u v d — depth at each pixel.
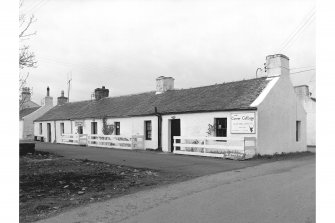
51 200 7.64
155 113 22.53
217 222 5.93
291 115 20.11
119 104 29.72
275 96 18.64
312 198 7.43
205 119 19.36
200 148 19.44
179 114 21.08
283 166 13.45
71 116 33.31
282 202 7.17
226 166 13.66
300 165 13.71
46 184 9.40
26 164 13.93
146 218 6.30
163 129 22.31
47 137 37.34
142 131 24.17
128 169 12.60
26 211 6.78
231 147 16.64
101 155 18.61
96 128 29.59
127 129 25.67
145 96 28.41
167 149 21.88
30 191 8.51
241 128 17.53
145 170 12.45
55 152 20.55
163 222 6.03
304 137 21.50
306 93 28.27
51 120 36.09
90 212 6.75
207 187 9.16
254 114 17.11
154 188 9.13
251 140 16.67
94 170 12.19
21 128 42.00
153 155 18.73
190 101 21.91
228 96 19.84
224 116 18.36
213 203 7.29
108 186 9.34
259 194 8.04
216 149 18.39
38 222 6.11
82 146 27.52
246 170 12.45
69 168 12.72
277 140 18.61
